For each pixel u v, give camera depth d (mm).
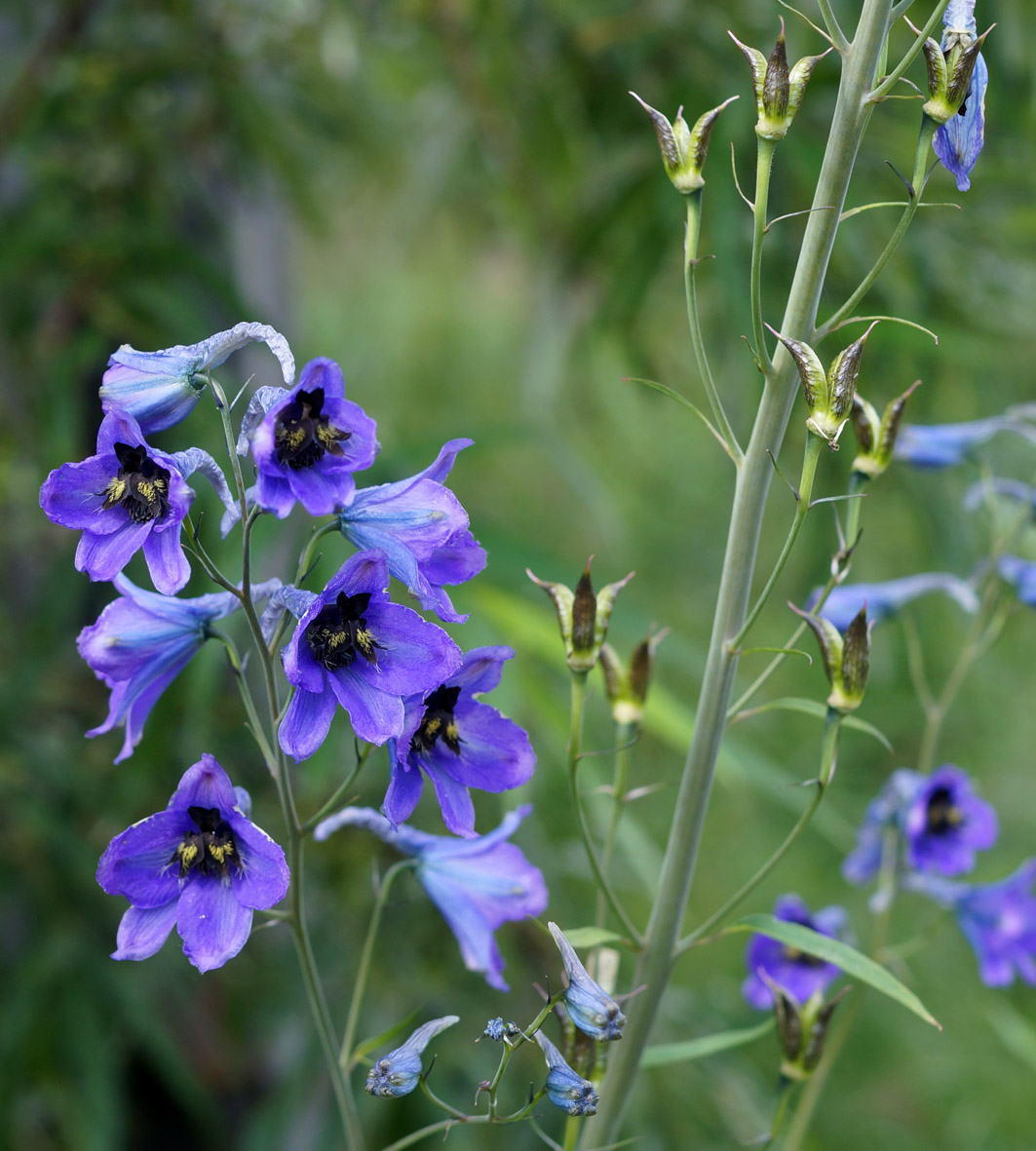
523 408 1855
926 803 768
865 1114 1514
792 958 753
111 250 1153
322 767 901
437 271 2426
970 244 1226
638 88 1259
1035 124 1167
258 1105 1397
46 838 1164
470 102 1330
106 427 584
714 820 1684
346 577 582
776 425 631
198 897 587
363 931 1228
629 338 1365
